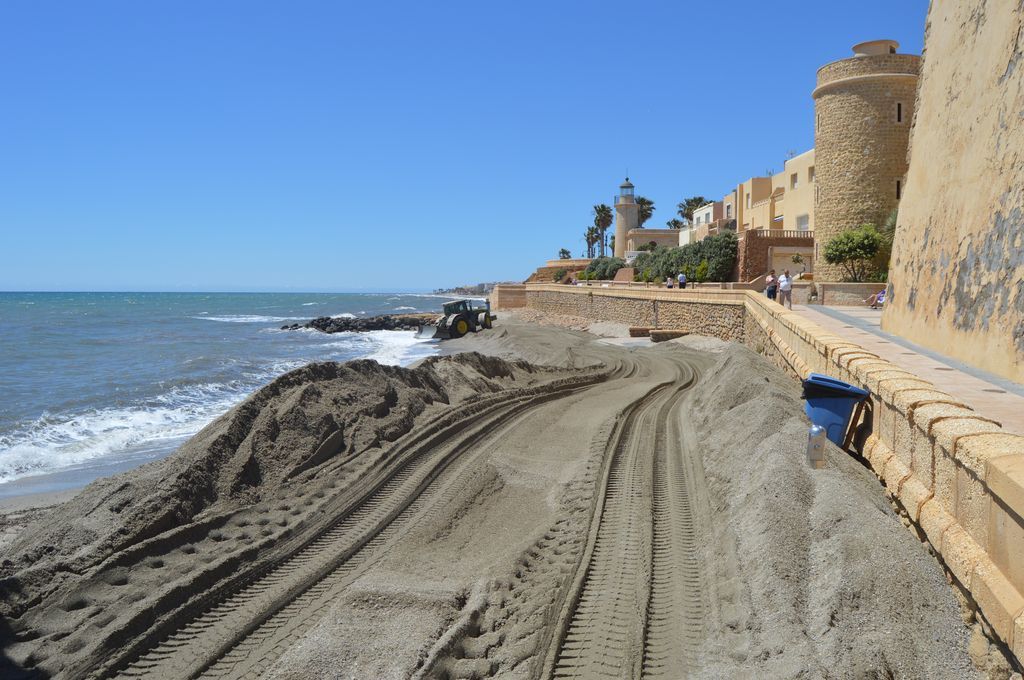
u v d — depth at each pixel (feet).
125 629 18.51
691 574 20.35
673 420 42.47
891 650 13.42
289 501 27.99
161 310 341.62
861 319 60.70
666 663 16.10
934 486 16.10
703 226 193.77
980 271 33.01
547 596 19.67
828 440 23.53
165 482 26.23
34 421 53.83
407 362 101.04
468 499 29.01
